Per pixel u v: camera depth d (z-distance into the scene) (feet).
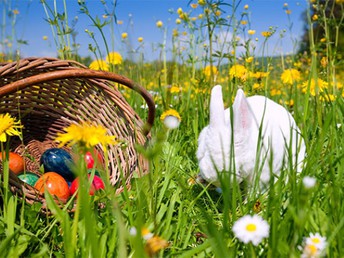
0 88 5.46
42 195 5.58
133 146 6.81
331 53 9.20
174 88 11.02
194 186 6.48
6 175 4.85
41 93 7.64
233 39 7.98
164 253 4.49
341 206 4.27
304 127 5.77
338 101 6.50
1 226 4.64
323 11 8.84
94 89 7.33
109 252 4.04
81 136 3.15
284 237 3.64
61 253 4.59
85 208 2.86
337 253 3.73
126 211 5.14
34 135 8.30
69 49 8.99
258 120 5.95
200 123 9.36
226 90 12.64
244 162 5.43
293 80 8.55
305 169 4.83
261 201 4.92
